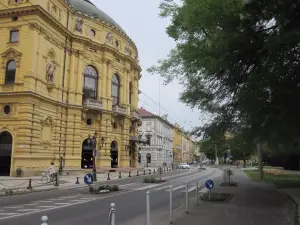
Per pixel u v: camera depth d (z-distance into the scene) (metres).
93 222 11.33
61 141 41.88
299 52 10.52
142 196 19.27
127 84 55.47
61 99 42.12
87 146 45.81
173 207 14.71
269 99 11.02
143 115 91.56
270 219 11.77
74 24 45.69
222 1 11.60
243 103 11.63
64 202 16.70
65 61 43.47
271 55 10.82
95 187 22.81
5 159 34.75
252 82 11.38
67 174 40.06
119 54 52.78
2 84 35.81
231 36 11.20
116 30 52.53
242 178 36.06
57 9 41.34
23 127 34.31
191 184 28.09
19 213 13.22
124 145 52.91
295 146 19.12
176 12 16.31
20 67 35.59
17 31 36.69
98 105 47.06
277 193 20.27
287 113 10.98
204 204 15.47
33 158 35.09
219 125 16.70
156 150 90.31
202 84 16.88
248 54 11.60
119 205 15.55
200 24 13.04
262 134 14.03
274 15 9.28
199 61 14.07
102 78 49.06
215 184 27.59
